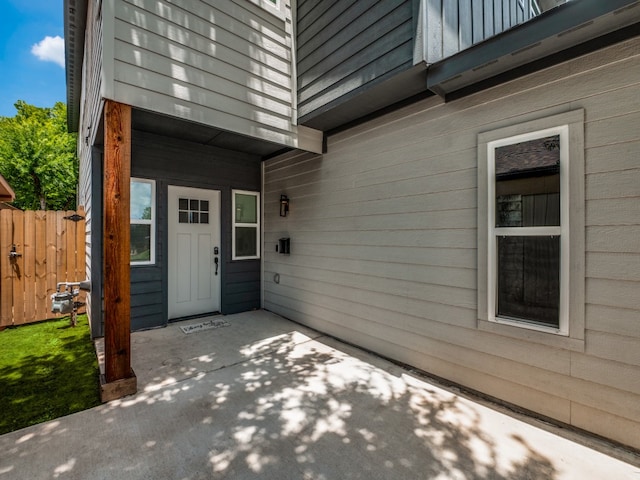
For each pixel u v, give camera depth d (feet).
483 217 8.63
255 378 9.73
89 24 13.16
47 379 9.65
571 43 6.95
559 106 7.34
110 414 7.72
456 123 9.22
